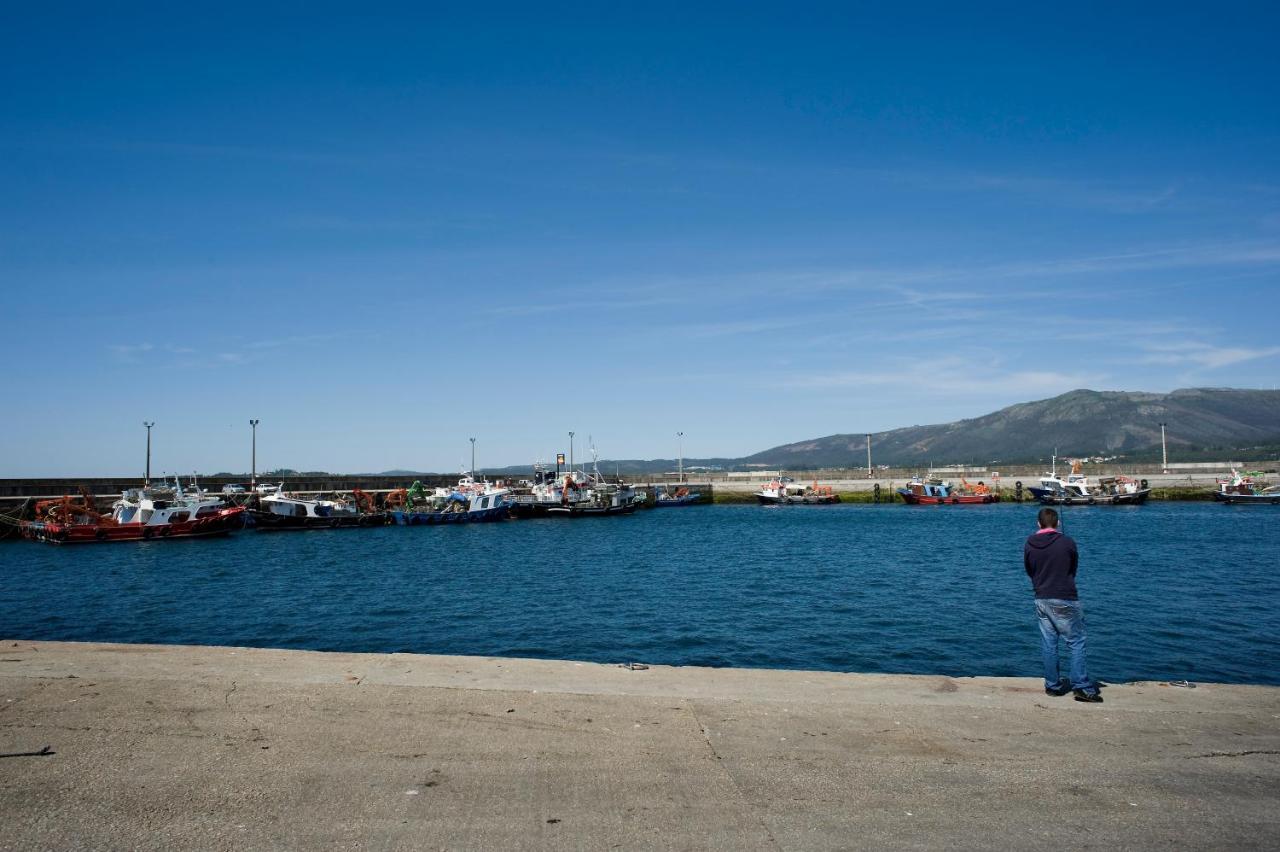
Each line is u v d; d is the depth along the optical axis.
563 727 8.57
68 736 8.10
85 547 68.38
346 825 6.31
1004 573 45.00
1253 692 10.56
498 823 6.39
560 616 33.44
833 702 9.66
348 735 8.21
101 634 31.08
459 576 47.75
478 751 7.85
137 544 70.81
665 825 6.40
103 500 82.56
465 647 27.91
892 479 152.88
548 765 7.54
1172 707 9.80
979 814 6.71
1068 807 6.88
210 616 34.88
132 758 7.56
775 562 52.41
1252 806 6.96
